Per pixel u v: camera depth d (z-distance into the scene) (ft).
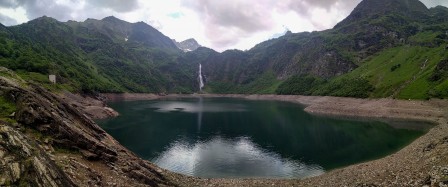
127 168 116.67
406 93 489.26
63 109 128.47
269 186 155.63
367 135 308.40
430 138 217.56
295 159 220.64
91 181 93.56
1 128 76.84
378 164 171.32
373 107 483.51
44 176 73.97
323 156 228.02
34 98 109.50
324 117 458.09
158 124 368.07
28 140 81.05
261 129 347.77
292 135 312.91
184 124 374.22
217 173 186.80
